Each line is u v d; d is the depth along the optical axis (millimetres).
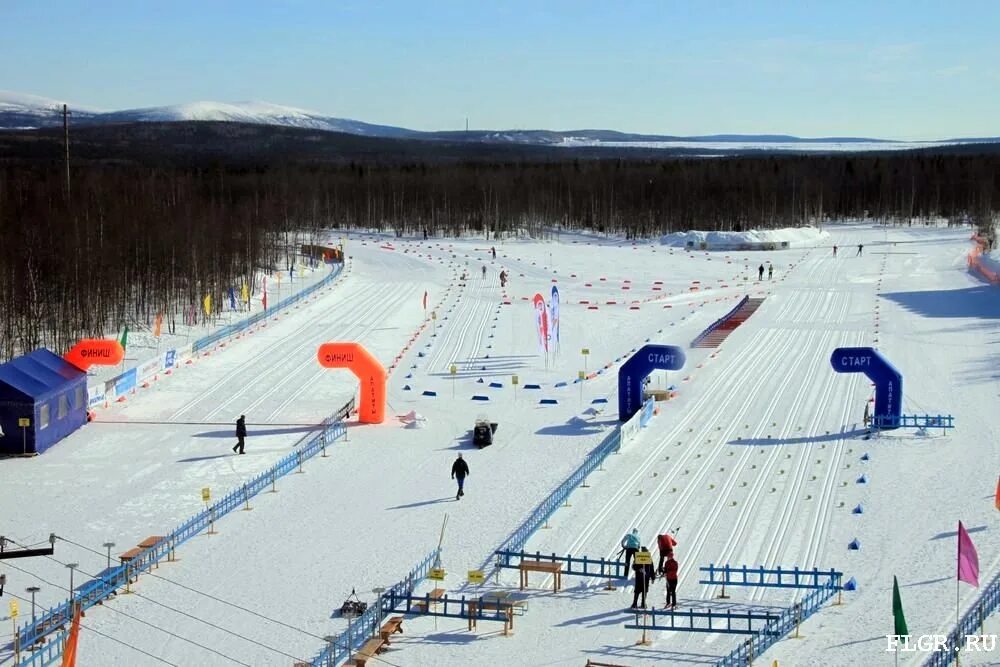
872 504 36875
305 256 116750
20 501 38312
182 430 47906
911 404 50438
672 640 27156
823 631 27141
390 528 35719
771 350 64312
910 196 171125
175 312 76562
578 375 58719
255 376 58531
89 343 49219
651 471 41250
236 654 26812
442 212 159250
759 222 155625
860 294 86312
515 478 40906
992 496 37094
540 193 161125
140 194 98125
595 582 31297
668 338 68812
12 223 70875
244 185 156625
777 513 36250
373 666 26047
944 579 30109
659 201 161875
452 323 75188
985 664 24500
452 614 28953
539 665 26031
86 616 29062
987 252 104562
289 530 35625
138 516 36812
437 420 49719
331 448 45281
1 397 43688
